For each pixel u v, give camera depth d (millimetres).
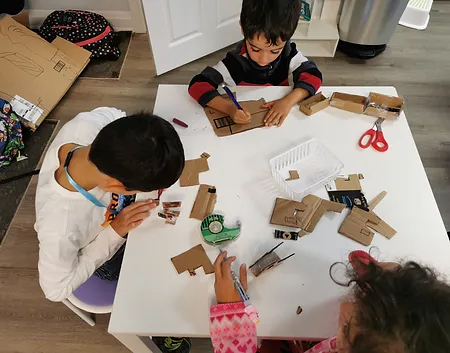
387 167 1028
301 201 955
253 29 1123
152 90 2180
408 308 541
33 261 1590
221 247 885
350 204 952
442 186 1809
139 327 789
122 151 702
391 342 548
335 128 1120
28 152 1932
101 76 2240
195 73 2264
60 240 848
